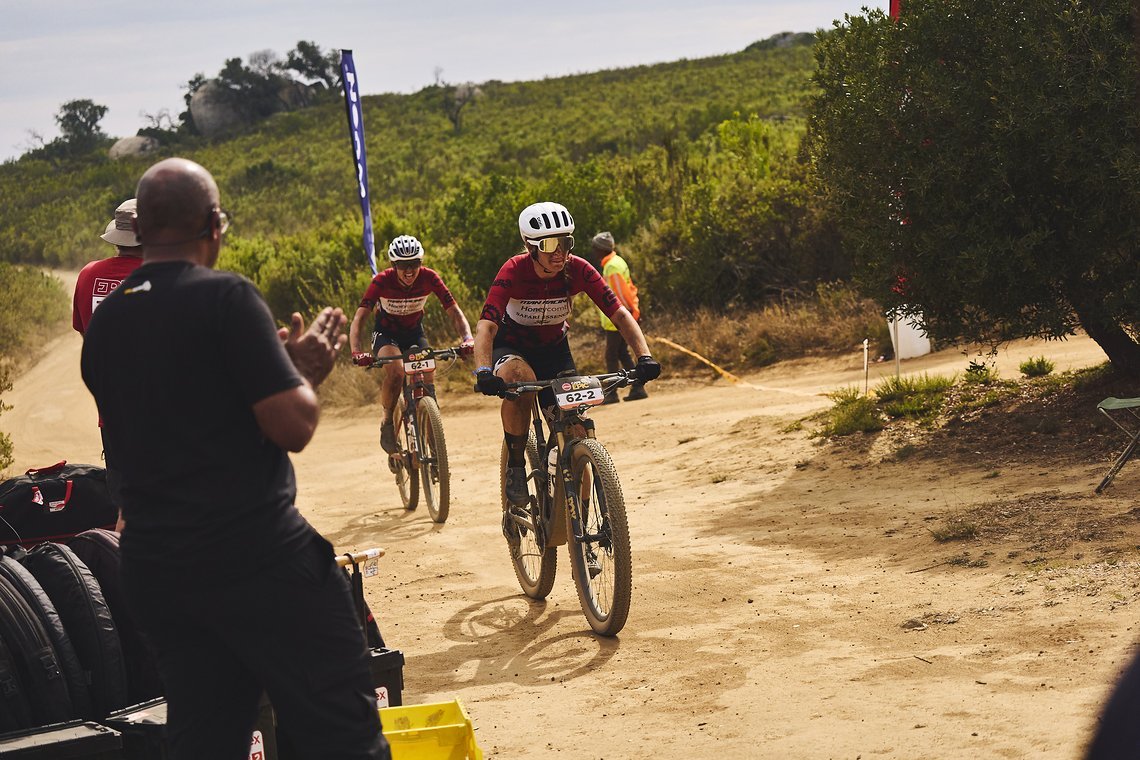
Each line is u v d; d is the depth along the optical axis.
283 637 3.02
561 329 7.27
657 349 19.48
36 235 82.56
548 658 6.26
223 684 3.14
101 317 3.12
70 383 29.67
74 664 3.86
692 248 21.44
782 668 5.55
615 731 5.00
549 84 114.25
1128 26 9.14
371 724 3.15
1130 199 9.03
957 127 9.57
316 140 108.50
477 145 86.62
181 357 2.97
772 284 20.91
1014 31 9.43
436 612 7.49
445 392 20.33
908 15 9.97
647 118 76.38
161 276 3.10
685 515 9.32
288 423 2.97
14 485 5.13
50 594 4.00
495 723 5.30
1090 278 9.88
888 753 4.32
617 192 25.44
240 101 137.62
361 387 21.33
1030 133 9.10
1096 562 6.27
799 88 69.44
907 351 15.63
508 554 9.02
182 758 3.15
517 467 7.37
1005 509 7.66
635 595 7.20
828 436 11.12
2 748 3.46
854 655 5.59
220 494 2.97
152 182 3.17
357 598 4.48
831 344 17.89
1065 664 4.97
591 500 6.65
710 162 26.55
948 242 9.68
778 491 9.61
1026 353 13.76
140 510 3.03
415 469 10.99
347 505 12.17
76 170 126.69
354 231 31.94
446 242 30.62
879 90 10.00
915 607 6.19
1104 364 10.70
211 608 2.99
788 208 20.67
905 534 7.63
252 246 37.81
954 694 4.84
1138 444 7.75
